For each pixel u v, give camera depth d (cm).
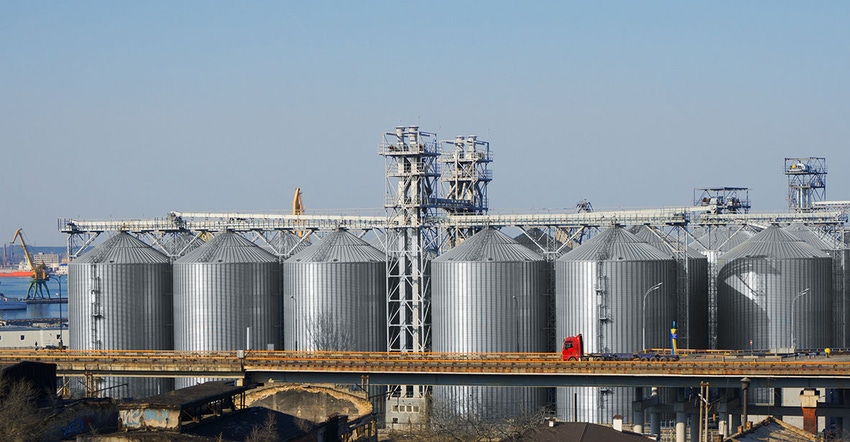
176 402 10981
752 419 18375
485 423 15625
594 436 11538
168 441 10375
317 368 16225
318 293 19675
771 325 19225
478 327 18650
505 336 18650
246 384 16400
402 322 19775
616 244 18475
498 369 15738
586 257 18338
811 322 19212
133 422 10862
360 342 19688
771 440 12975
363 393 13462
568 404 18025
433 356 17350
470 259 18750
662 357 15988
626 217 19138
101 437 10469
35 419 11650
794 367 14900
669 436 17600
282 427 11606
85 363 16888
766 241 19612
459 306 18725
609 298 18150
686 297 18675
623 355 16250
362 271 19750
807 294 19200
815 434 14988
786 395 19212
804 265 19212
